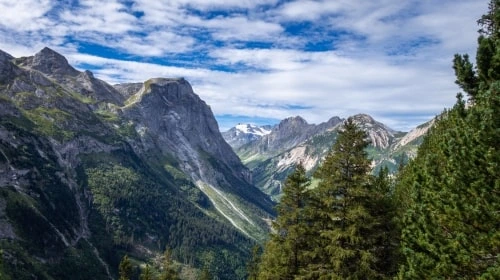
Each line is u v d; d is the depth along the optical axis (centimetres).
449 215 1953
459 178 1934
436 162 2270
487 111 1866
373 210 3216
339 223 3219
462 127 2083
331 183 3142
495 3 2395
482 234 1800
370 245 3100
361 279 3000
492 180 1820
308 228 3522
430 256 2078
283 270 3712
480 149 1848
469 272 1889
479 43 2322
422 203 2211
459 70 2552
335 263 2986
